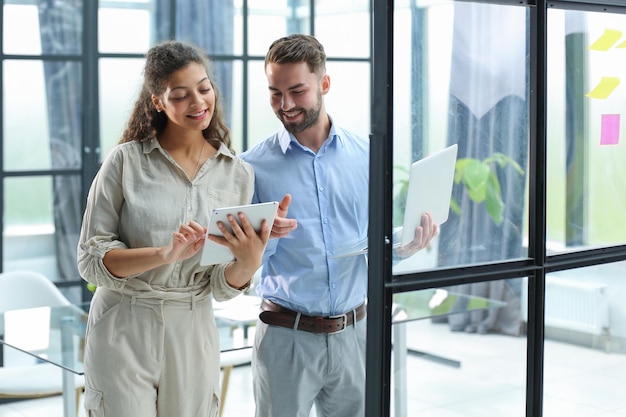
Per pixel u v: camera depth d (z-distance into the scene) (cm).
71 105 521
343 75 588
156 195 270
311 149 290
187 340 272
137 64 535
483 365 263
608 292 282
